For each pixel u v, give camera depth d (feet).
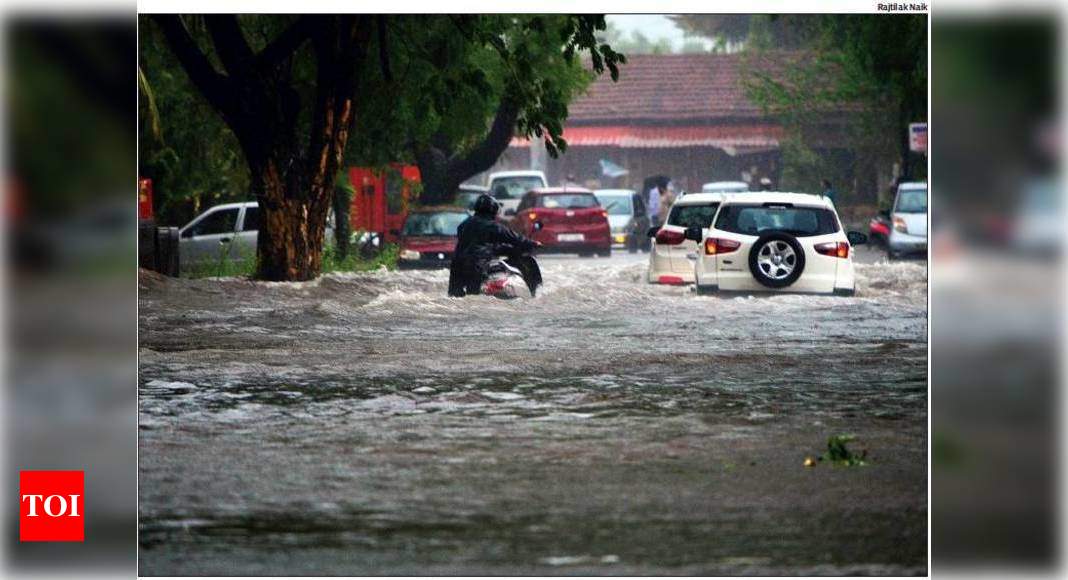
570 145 505.66
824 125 401.29
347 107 192.65
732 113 503.20
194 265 210.59
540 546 50.11
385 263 236.43
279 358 104.78
